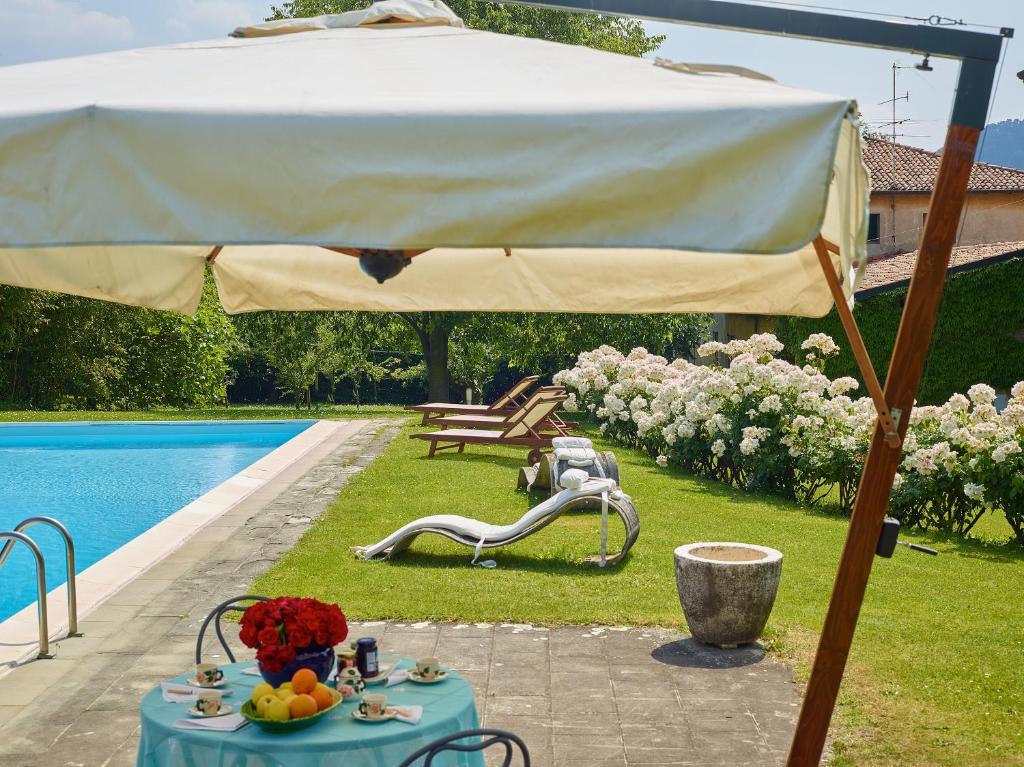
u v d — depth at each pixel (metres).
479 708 6.07
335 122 2.70
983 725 5.77
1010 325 27.34
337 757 3.80
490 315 31.47
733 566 7.12
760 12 3.62
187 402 34.97
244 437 25.23
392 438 20.44
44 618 7.09
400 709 4.12
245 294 5.98
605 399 19.91
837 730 5.72
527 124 2.67
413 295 5.93
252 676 4.64
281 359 35.34
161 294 5.46
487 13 33.47
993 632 7.65
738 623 7.17
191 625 7.83
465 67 3.40
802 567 9.80
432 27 4.38
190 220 2.68
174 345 33.88
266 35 4.45
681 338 38.50
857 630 7.66
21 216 2.70
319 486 14.52
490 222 2.66
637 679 6.60
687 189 2.63
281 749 3.78
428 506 12.77
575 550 10.38
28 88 3.18
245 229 2.68
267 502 13.29
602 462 13.68
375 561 9.91
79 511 16.38
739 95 2.81
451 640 7.40
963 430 12.00
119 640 7.45
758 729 5.77
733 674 6.71
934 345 27.86
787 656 7.04
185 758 3.90
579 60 3.60
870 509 3.82
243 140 2.69
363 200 2.68
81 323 31.84
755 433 14.45
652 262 5.56
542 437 17.19
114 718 5.91
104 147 2.70
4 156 2.71
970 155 3.60
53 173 2.70
